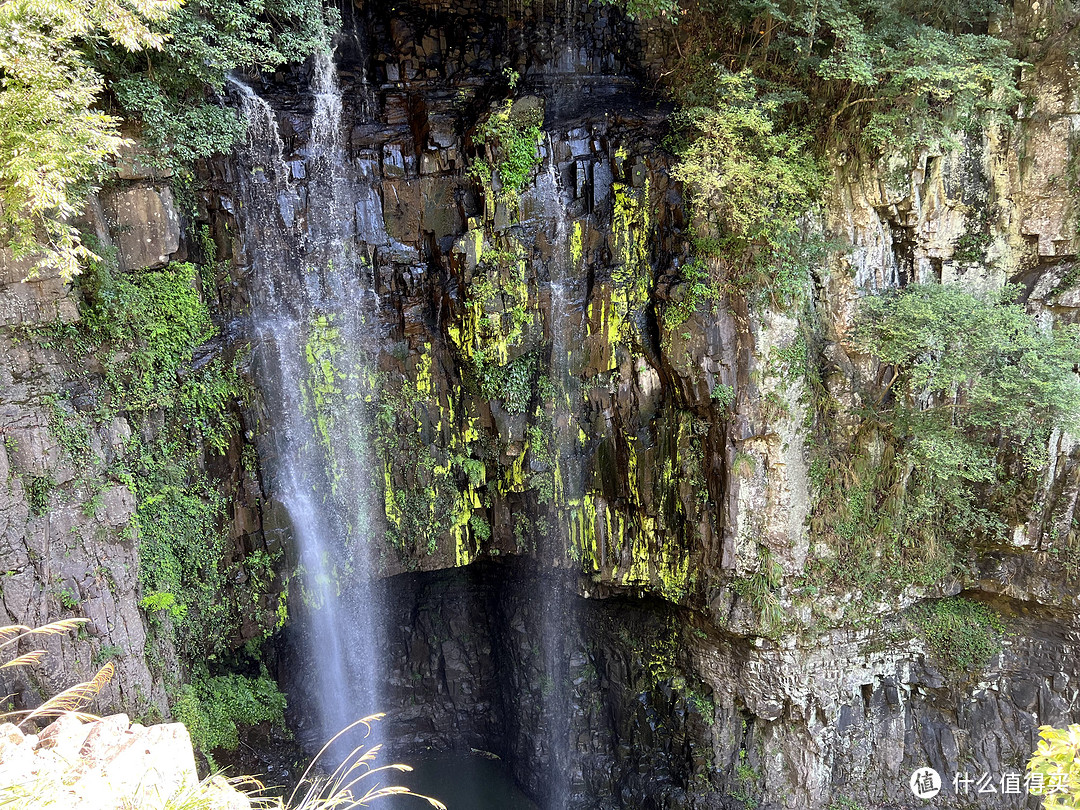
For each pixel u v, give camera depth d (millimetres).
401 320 18734
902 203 16609
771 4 14633
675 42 17969
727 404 17000
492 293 18062
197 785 6762
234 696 17078
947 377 15656
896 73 14586
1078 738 6781
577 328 18719
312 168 17578
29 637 12102
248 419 16688
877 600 18188
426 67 18828
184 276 14750
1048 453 17281
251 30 15031
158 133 13547
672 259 17391
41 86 9367
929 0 15586
